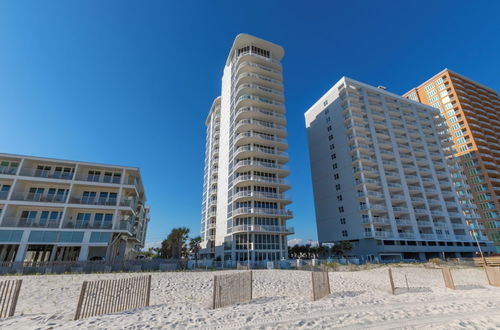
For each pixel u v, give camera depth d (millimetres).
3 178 28875
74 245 27766
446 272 17578
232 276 11609
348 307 10234
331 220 51594
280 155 43438
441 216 51969
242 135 43219
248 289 12453
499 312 9438
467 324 7852
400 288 16500
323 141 58375
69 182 30734
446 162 60938
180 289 14969
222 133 54250
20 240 26297
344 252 42344
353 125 51156
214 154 58531
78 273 19703
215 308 10180
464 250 50031
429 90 83250
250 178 40094
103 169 33750
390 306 10438
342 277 20641
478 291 15336
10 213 28109
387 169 52375
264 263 29719
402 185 50781
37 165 31359
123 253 36031
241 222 39031
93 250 31672
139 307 10461
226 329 7332
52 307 10602
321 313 9203
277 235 39312
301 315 8906
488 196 65875
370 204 45781
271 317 8633
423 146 59312
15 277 17094
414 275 24172
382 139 55438
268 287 15672
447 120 76875
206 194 62688
